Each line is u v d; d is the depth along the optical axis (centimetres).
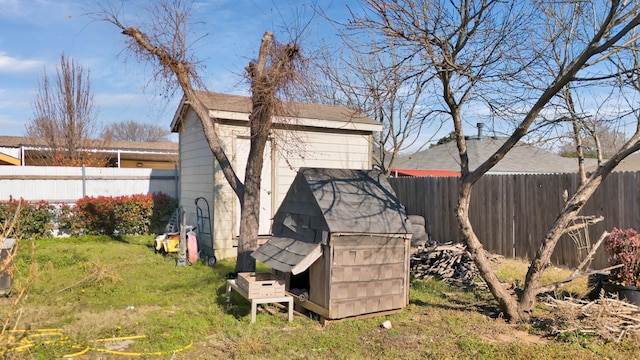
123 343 489
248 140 1059
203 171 1098
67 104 2145
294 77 733
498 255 953
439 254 882
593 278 676
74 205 1318
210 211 1037
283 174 1098
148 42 734
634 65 577
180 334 515
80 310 603
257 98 741
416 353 466
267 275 627
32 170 1346
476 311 625
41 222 1262
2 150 2100
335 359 448
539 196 920
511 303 577
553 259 888
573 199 568
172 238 1020
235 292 700
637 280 599
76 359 442
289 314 571
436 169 1911
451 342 499
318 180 610
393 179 1347
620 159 536
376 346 486
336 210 571
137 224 1378
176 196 1545
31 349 454
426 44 534
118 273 826
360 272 569
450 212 1135
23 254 948
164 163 2695
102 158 2259
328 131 1144
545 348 477
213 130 802
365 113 610
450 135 1848
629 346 478
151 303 642
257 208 784
